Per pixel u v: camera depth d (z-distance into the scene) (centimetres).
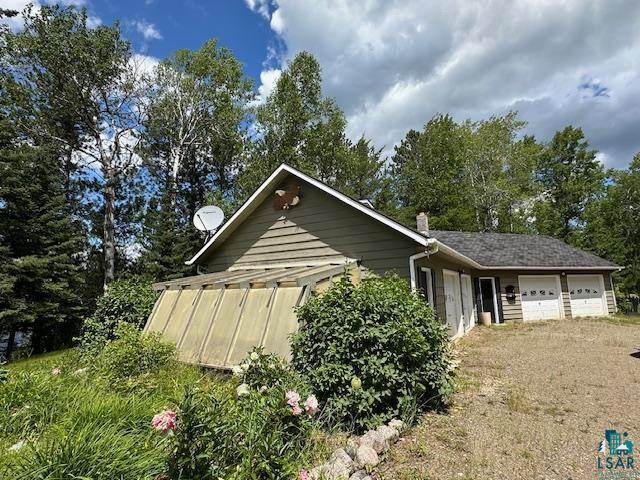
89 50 1908
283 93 2523
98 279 2302
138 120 2234
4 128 1531
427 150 3397
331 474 338
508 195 3095
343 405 466
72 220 2120
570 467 385
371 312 523
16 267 1409
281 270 1022
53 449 305
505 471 377
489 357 933
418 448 424
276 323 721
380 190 3291
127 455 314
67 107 2008
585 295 1942
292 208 1135
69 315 1623
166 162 2548
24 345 1555
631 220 3117
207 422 305
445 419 516
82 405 434
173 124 2372
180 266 2028
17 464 310
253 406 373
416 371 509
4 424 443
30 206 1554
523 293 1803
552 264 1820
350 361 499
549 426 489
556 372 763
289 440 382
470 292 1639
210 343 791
